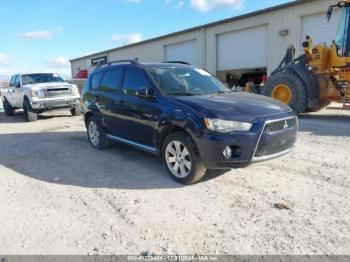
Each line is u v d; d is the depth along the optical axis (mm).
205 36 23484
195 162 4570
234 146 4289
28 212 4066
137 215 3857
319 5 16359
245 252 3033
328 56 10430
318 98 10789
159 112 5070
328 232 3303
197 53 24531
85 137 8953
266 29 19500
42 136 9391
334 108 13398
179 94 5262
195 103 4684
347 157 5816
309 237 3230
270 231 3377
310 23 17094
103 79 6809
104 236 3412
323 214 3684
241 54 21344
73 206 4195
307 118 10852
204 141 4363
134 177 5238
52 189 4848
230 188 4574
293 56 12461
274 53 18922
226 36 22172
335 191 4309
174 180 4973
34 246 3277
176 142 4828
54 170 5824
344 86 10094
